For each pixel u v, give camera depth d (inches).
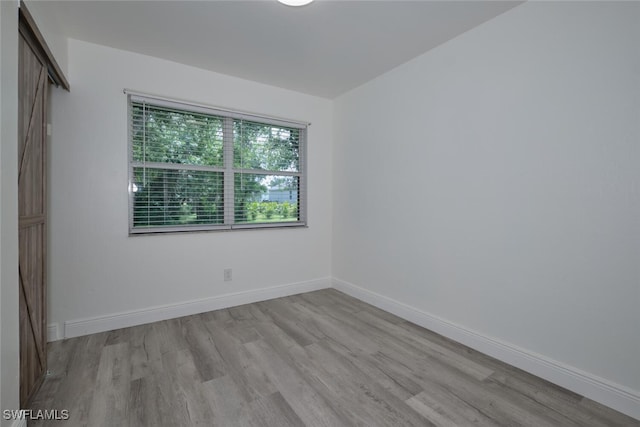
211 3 76.4
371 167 127.2
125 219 102.0
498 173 82.8
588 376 66.8
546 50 72.7
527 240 77.0
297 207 144.3
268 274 133.1
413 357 84.4
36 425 57.7
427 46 98.7
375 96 124.1
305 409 62.9
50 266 91.7
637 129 60.1
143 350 86.8
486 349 85.9
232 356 84.0
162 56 104.7
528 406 64.2
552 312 72.8
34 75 66.5
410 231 110.0
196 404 64.1
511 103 79.6
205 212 118.8
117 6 77.0
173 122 111.4
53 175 91.7
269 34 91.0
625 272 62.0
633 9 60.3
